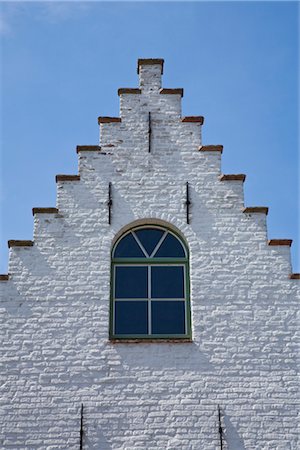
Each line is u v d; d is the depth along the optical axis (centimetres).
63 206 1495
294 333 1387
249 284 1429
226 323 1393
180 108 1611
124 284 1452
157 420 1308
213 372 1348
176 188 1523
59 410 1315
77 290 1419
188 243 1471
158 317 1422
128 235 1497
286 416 1317
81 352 1362
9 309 1397
